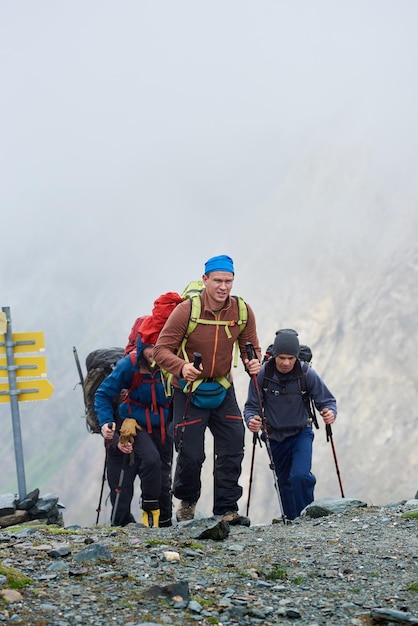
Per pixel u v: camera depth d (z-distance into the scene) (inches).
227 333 657.0
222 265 641.0
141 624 340.8
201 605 383.2
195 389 664.4
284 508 748.0
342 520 633.0
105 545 498.6
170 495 837.8
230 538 561.0
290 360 725.3
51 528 620.4
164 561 468.1
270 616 379.2
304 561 484.1
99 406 789.9
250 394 748.6
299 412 740.0
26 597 381.4
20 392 932.6
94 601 381.7
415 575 450.6
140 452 778.8
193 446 677.3
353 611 387.5
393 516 629.3
